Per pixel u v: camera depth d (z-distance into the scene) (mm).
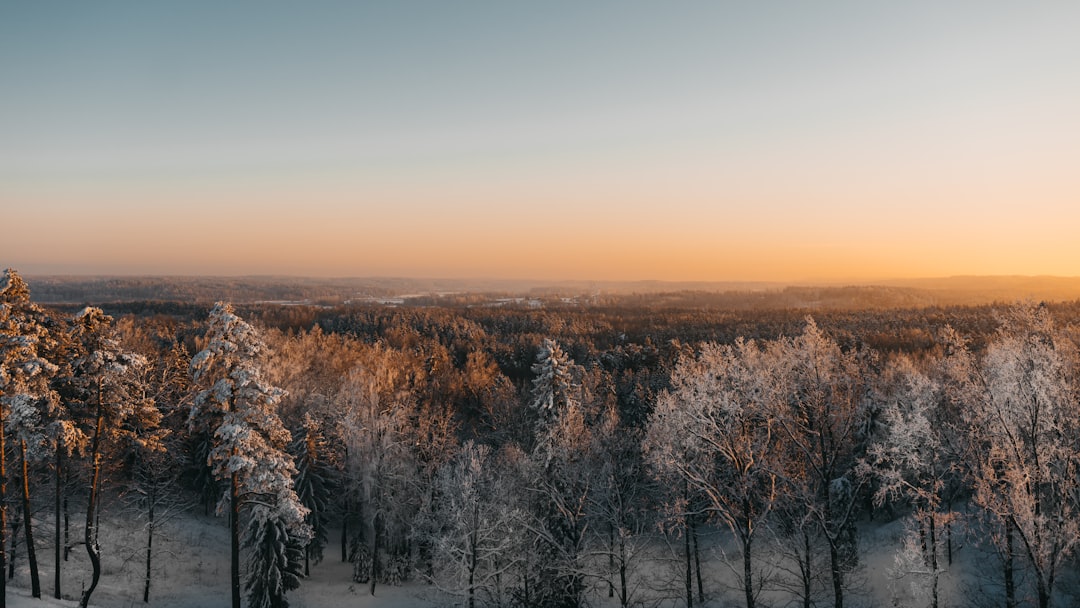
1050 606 21391
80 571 35250
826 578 27375
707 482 25828
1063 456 21203
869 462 28969
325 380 67812
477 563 30156
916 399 25922
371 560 41250
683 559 33781
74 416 27078
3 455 24078
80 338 26250
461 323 145250
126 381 27578
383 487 38094
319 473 43094
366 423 39688
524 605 29453
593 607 32375
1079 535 20672
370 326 144000
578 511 31781
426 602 36375
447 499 33469
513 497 32125
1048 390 21719
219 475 25500
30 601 25500
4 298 23891
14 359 23469
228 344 24562
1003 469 23062
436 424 51156
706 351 29406
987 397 22531
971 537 32031
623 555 30109
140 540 40375
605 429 37375
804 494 24297
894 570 27625
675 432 26656
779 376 25891
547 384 42281
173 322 132125
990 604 26578
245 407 25016
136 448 35469
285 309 176625
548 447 34531
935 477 25875
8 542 30312
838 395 25297
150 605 34219
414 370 79938
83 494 38750
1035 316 23562
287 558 33344
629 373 84625
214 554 42812
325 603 36719
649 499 35125
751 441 25938
